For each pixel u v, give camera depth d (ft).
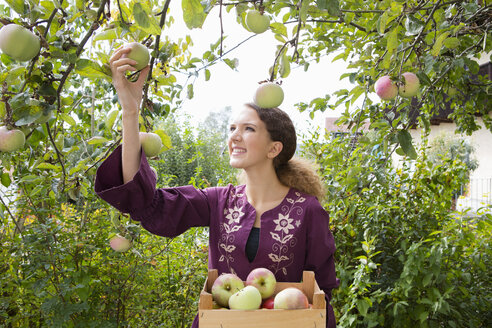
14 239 7.32
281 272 4.76
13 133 3.65
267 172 5.08
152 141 4.27
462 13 5.98
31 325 7.85
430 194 8.87
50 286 7.49
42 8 3.48
